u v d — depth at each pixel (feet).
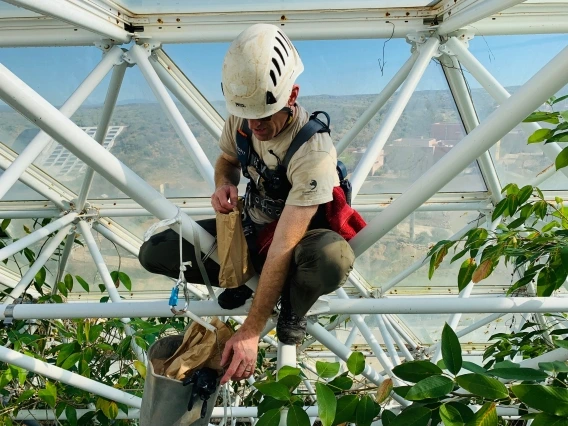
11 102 6.89
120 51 13.84
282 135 7.63
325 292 8.05
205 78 16.24
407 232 21.20
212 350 8.73
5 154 18.47
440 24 13.79
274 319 9.53
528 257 9.81
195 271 9.26
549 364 7.59
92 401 15.89
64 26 13.93
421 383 6.98
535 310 9.75
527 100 7.52
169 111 13.14
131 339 14.65
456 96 16.29
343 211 8.15
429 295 24.59
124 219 21.16
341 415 8.08
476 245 10.47
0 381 13.24
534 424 6.63
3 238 20.99
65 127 7.23
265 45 7.23
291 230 7.46
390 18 14.03
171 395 8.60
